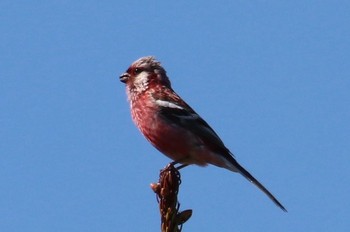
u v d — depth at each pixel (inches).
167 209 305.6
